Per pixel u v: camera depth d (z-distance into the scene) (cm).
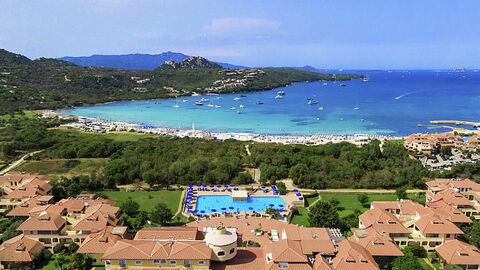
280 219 10569
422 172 13900
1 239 8744
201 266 7106
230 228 8919
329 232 8562
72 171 14925
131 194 12488
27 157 16625
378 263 7738
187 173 14012
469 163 14700
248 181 13825
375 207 9681
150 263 7119
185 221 10338
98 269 7662
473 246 8181
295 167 13788
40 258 8131
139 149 16838
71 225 9119
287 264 7006
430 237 8488
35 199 10350
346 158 15500
